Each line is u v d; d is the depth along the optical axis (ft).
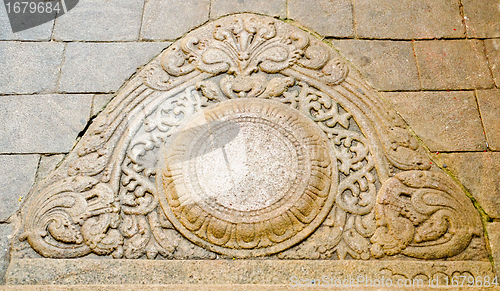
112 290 5.91
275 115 7.35
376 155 7.10
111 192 6.77
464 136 7.36
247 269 6.12
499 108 7.63
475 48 8.34
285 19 8.87
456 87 7.90
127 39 8.69
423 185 6.79
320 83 7.95
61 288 5.93
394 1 8.98
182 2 9.16
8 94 7.97
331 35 8.61
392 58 8.29
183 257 6.27
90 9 9.11
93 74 8.24
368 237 6.38
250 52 8.31
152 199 6.72
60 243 6.39
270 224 6.38
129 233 6.43
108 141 7.34
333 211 6.58
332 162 6.97
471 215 6.56
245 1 9.11
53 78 8.19
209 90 7.84
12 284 6.05
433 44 8.43
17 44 8.64
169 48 8.51
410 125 7.51
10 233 6.54
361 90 7.89
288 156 6.92
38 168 7.18
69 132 7.57
